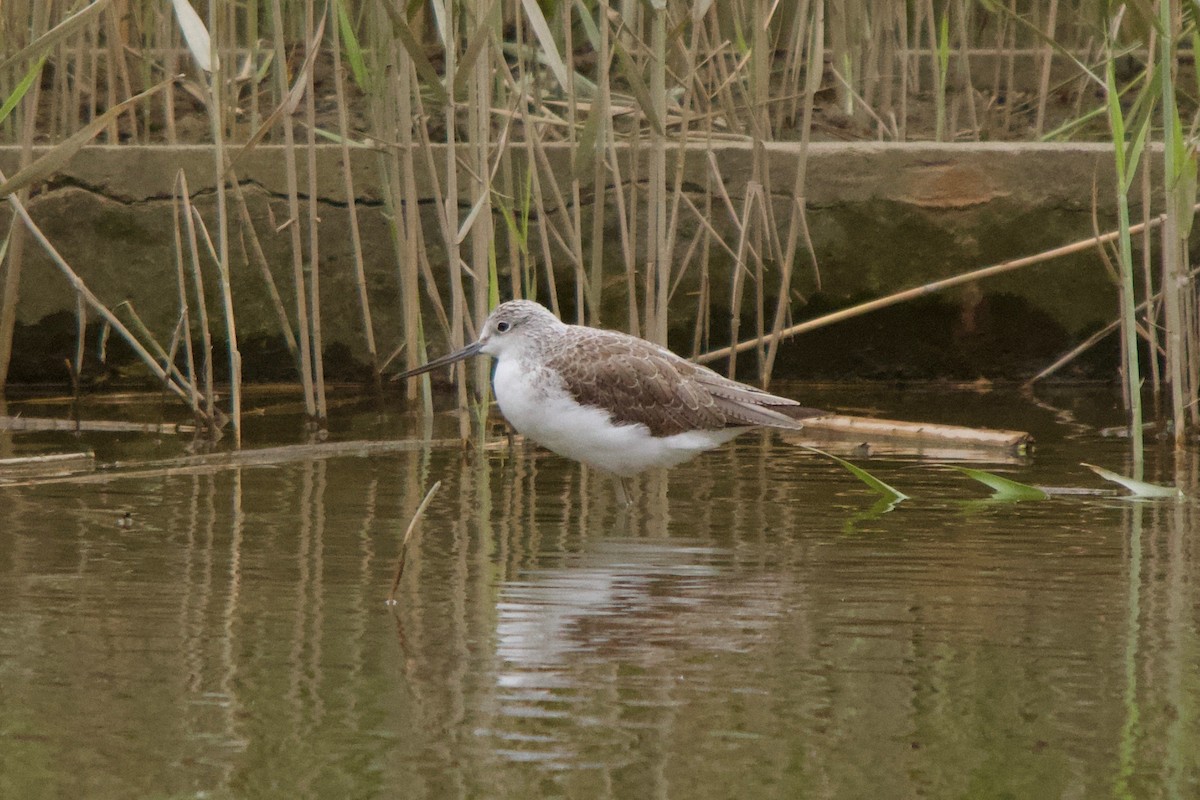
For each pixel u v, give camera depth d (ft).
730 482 36.06
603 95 40.14
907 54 64.64
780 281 49.88
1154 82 37.27
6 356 48.29
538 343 34.73
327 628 23.44
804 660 21.99
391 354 49.26
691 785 17.48
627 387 33.76
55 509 32.17
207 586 25.85
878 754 18.43
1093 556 28.27
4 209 48.14
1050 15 57.06
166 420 44.45
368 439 41.68
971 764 18.12
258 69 58.08
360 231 49.67
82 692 20.40
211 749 18.48
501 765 18.06
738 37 45.06
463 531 30.58
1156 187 49.42
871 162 49.85
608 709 19.93
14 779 17.54
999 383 51.65
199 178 49.08
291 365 51.16
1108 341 51.19
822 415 34.81
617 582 26.35
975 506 32.99
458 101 53.52
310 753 18.38
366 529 30.58
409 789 17.34
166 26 51.98
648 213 44.57
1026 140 61.77
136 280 49.39
